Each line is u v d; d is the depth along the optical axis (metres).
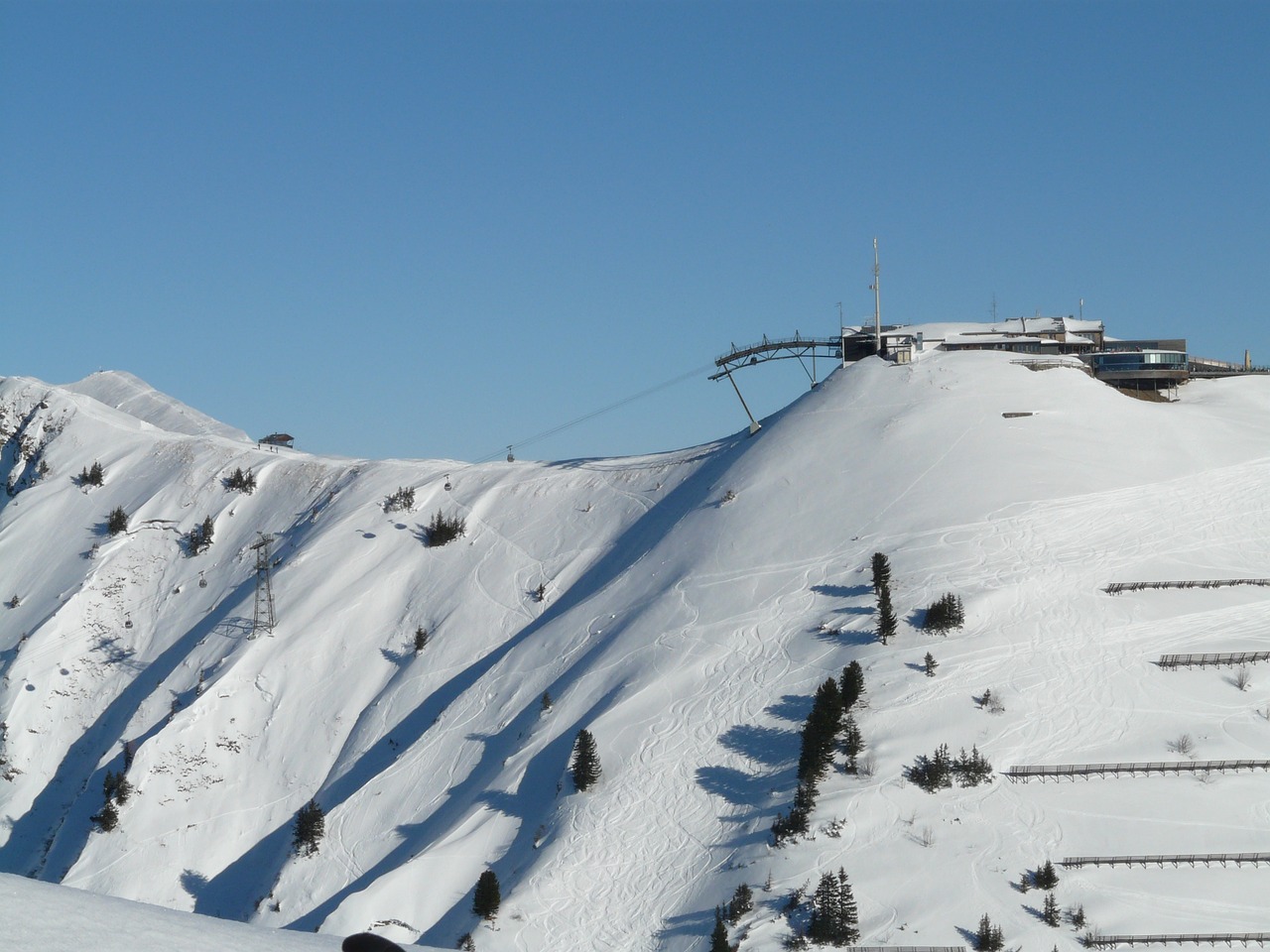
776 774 80.81
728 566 106.06
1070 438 114.38
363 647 121.38
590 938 72.69
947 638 88.75
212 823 108.44
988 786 76.00
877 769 77.56
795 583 100.88
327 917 79.19
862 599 95.69
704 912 71.62
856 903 68.62
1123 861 70.31
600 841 79.38
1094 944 65.19
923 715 81.56
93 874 104.62
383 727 110.56
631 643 99.81
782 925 68.00
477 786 92.50
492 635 117.06
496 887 75.19
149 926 22.70
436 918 80.25
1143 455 113.44
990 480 107.75
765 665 91.31
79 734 127.94
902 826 73.62
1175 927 66.19
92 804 114.50
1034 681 84.19
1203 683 83.56
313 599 126.94
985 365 125.31
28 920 21.42
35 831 119.38
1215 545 100.31
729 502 115.75
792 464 117.69
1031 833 72.44
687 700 89.94
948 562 97.88
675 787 82.38
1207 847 71.12
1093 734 79.56
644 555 116.00
